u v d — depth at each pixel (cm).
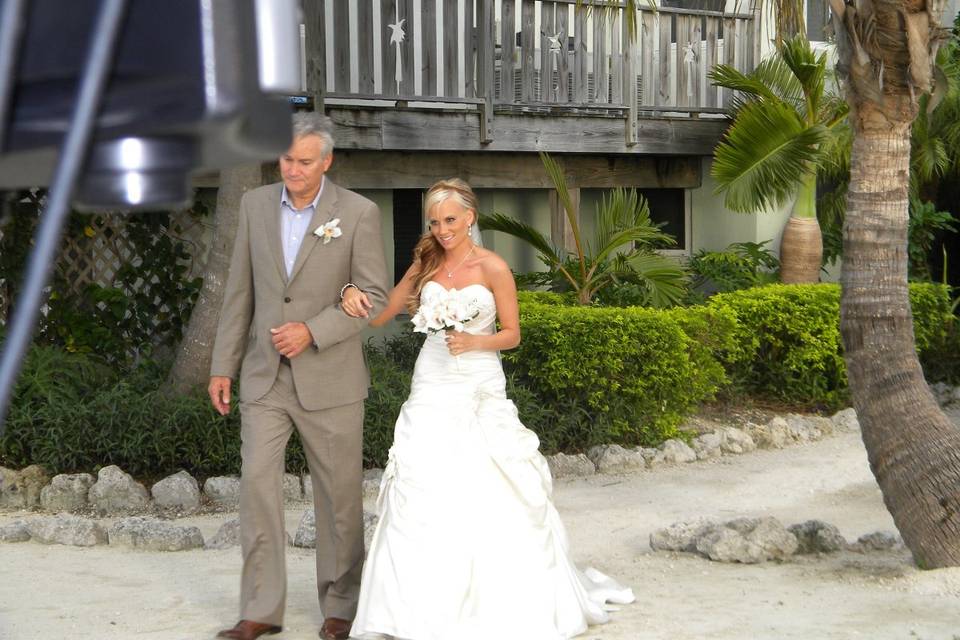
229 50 102
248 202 632
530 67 1560
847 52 750
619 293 1565
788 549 810
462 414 650
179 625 666
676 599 713
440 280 677
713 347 1361
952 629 635
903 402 754
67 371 1138
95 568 801
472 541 621
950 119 1794
